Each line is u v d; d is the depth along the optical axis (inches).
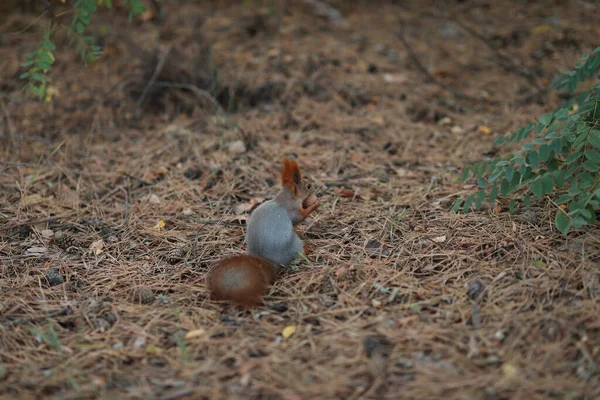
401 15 760.3
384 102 579.8
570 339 277.3
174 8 734.5
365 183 450.0
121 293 336.8
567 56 636.7
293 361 276.1
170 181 462.6
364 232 382.0
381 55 666.2
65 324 312.0
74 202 438.0
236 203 433.1
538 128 356.5
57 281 346.9
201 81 590.9
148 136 540.1
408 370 267.0
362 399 252.7
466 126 537.3
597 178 332.8
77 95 589.0
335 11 761.6
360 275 335.3
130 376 271.9
